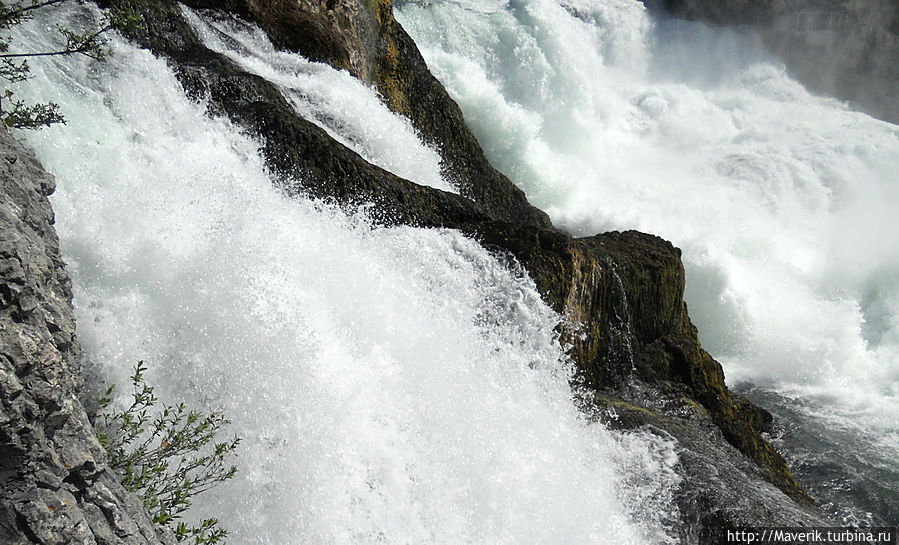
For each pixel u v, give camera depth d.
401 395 5.65
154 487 4.04
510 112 14.60
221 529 4.45
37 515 3.11
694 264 12.80
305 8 9.78
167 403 4.87
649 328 8.53
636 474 6.12
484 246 7.29
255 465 4.83
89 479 3.42
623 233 9.22
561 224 14.15
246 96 7.36
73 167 5.47
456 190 10.97
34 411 3.19
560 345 7.12
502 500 5.51
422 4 15.62
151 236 5.38
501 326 6.80
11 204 3.74
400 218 7.43
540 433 6.14
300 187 6.94
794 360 12.09
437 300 6.61
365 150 9.06
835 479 8.88
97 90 6.11
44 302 3.49
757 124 18.69
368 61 10.66
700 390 8.20
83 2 6.61
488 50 15.59
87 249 5.10
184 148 6.37
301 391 5.14
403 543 5.02
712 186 15.91
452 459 5.51
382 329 5.92
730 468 6.55
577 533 5.57
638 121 17.61
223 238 5.67
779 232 14.55
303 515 4.79
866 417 10.46
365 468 5.12
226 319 5.23
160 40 7.26
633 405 7.33
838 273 13.96
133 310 5.02
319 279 5.90
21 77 5.15
